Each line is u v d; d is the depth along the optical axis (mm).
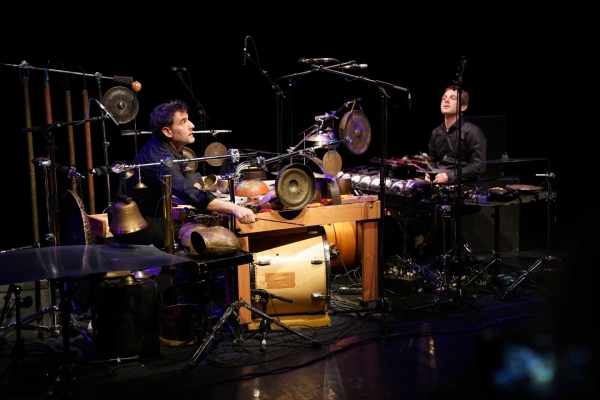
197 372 3484
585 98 6902
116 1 5680
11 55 5469
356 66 4203
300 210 4090
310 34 6461
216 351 3781
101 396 3195
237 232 3926
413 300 4723
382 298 4367
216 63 6148
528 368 1666
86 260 2910
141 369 3541
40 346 3898
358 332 4074
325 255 4141
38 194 5980
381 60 6773
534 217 7148
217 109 6277
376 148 7133
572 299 1709
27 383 3375
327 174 4156
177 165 3934
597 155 7004
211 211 4012
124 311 3596
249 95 6371
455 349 3746
